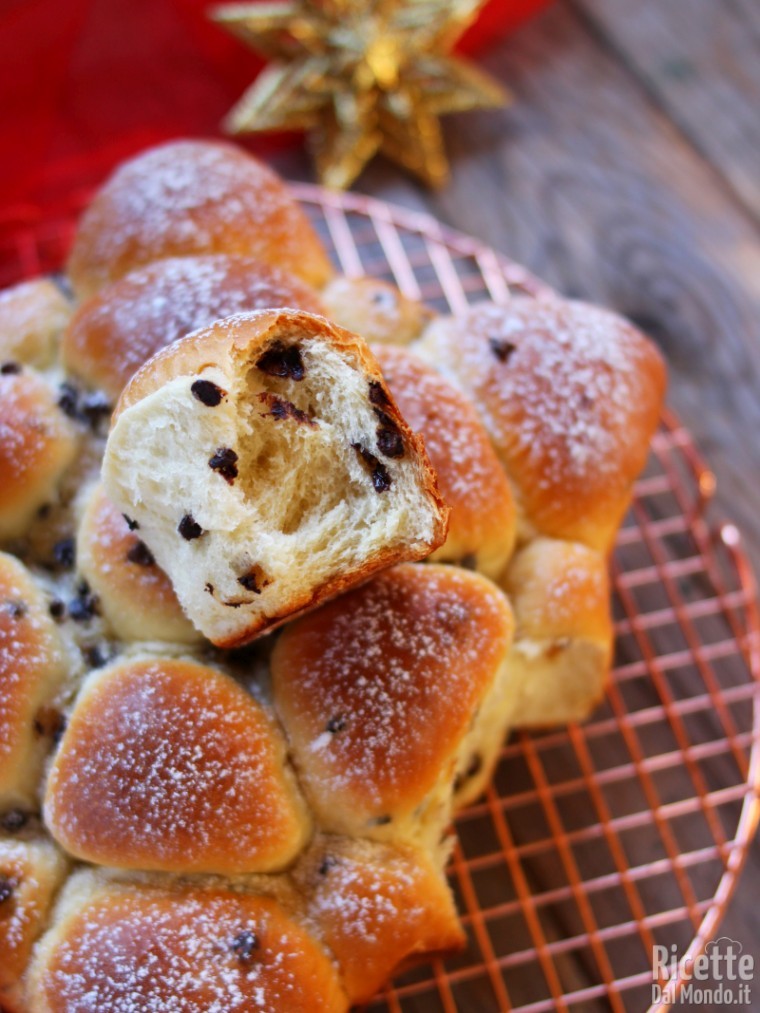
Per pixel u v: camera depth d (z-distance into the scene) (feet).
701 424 1.51
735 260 1.58
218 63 1.62
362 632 1.11
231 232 1.25
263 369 1.03
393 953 1.10
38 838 1.11
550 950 1.24
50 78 1.59
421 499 1.02
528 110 1.65
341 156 1.56
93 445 1.19
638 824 1.32
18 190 1.55
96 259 1.26
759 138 1.64
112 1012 1.05
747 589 1.37
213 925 1.07
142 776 1.07
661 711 1.35
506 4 1.69
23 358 1.23
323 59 1.56
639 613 1.42
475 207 1.61
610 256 1.59
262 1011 1.05
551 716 1.28
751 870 1.32
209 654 1.13
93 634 1.14
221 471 1.00
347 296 1.27
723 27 1.69
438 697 1.10
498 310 1.25
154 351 1.16
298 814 1.10
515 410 1.20
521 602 1.19
